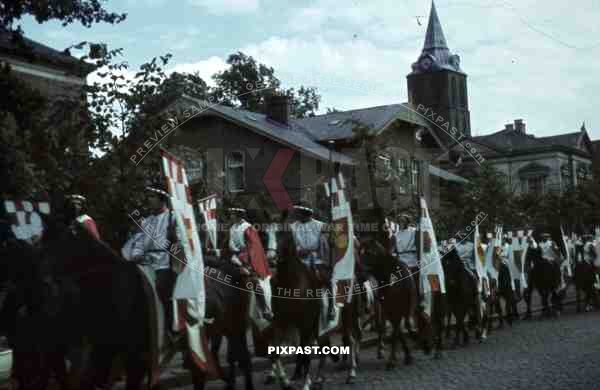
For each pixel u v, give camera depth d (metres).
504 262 19.81
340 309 11.32
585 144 64.69
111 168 11.30
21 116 11.84
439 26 58.72
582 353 12.96
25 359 7.98
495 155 58.00
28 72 19.52
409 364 12.98
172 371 11.84
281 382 10.77
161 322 8.55
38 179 10.61
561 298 22.92
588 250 23.05
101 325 8.06
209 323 9.41
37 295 7.79
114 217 11.28
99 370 8.17
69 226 8.30
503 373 11.30
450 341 16.58
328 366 13.12
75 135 11.41
